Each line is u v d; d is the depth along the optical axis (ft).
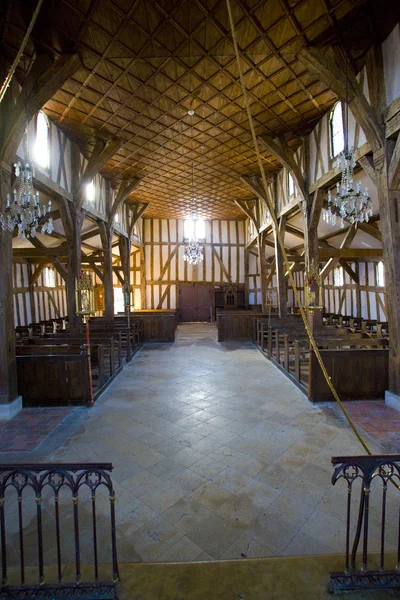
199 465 12.34
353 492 10.62
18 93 18.95
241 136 28.84
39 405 18.81
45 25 15.98
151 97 22.67
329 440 14.17
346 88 17.78
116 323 35.29
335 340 22.95
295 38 17.49
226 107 24.20
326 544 8.48
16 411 17.89
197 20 16.20
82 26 16.25
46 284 49.01
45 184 23.99
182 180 40.60
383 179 17.81
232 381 23.52
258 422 16.21
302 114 25.50
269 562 7.29
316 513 9.65
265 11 15.75
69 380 18.79
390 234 17.66
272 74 20.57
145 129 27.12
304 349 24.07
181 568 7.15
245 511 9.78
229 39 17.47
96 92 21.86
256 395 20.36
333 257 30.76
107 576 7.00
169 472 11.89
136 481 11.36
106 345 25.72
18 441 14.49
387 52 17.06
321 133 26.11
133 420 16.70
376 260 40.63
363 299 43.62
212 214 60.08
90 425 16.12
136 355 33.06
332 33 17.12
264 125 26.96
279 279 38.86
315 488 10.84
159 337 40.78
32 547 8.45
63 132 27.30
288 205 34.60
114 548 6.65
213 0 15.02
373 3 15.48
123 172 37.52
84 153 31.22
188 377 24.71
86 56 18.42
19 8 14.90
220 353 33.76
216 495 10.55
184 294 64.03
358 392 19.12
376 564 7.15
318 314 32.32
